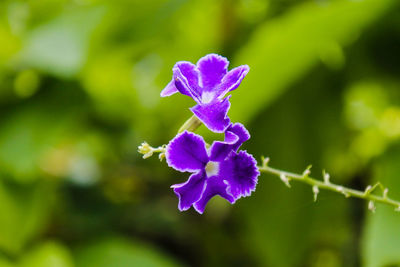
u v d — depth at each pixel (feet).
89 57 1.04
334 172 1.13
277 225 1.02
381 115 1.15
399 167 0.93
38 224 1.04
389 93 1.10
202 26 1.15
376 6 0.91
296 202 1.03
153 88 1.27
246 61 0.90
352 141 1.16
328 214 1.04
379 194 0.92
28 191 1.03
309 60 0.92
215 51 1.11
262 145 1.06
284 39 0.88
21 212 1.02
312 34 0.89
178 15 1.09
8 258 1.02
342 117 1.10
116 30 1.05
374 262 0.86
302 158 1.06
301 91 1.06
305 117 1.07
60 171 1.16
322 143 1.08
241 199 1.05
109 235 1.13
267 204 1.03
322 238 1.14
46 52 1.00
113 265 1.03
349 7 0.89
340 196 1.06
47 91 1.09
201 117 0.65
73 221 1.15
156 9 1.05
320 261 1.17
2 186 1.01
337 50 0.97
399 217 0.87
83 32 1.02
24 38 1.06
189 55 1.13
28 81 1.09
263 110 1.06
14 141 1.02
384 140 1.08
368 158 1.13
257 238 1.03
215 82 0.67
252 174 0.66
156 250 1.17
